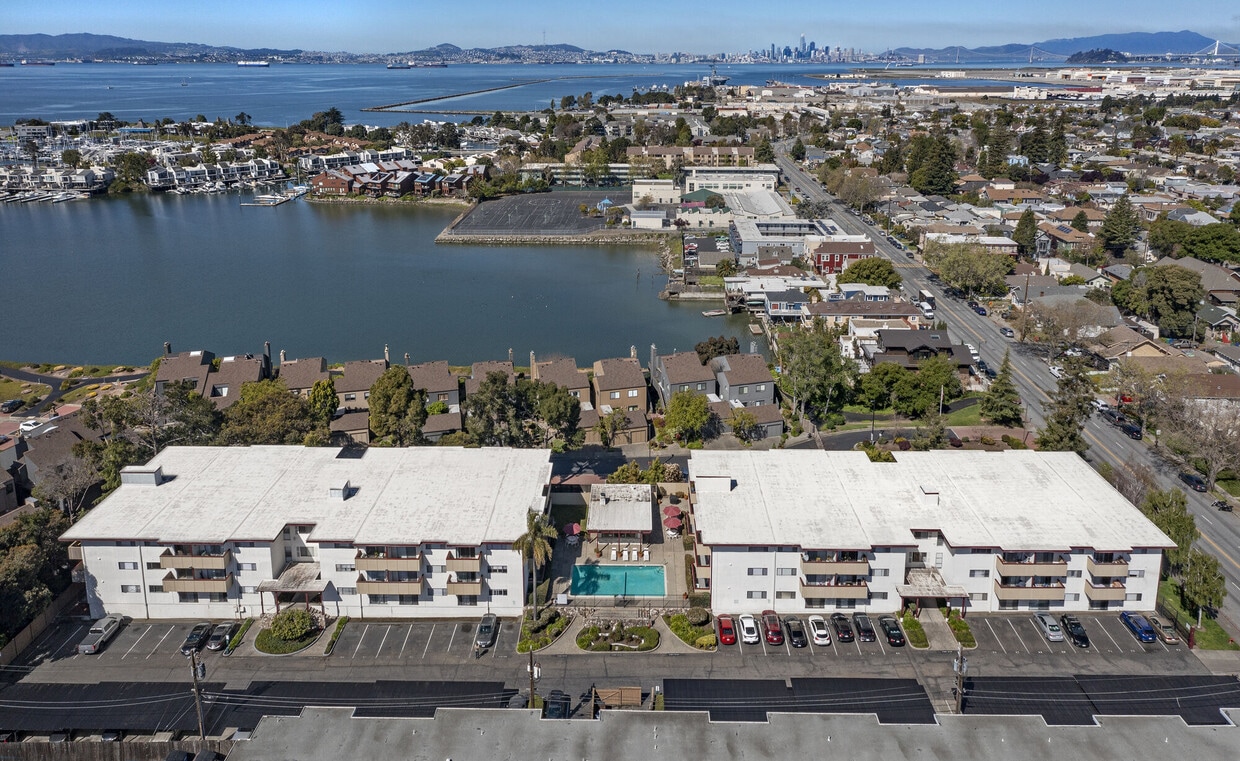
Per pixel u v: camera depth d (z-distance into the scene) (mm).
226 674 64375
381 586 69500
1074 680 63188
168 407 93250
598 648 67312
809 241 197125
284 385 111000
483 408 94812
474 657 66438
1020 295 163375
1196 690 61875
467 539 69688
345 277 199625
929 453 85188
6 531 71000
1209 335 140125
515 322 166250
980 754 50531
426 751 50938
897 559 70188
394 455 84250
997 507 75062
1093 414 115000
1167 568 77562
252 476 79750
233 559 70562
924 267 191500
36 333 156875
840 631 68188
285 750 51000
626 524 80750
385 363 117125
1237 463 92250
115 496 75750
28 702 61281
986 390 122625
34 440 97250
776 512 74438
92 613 71125
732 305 170875
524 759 50312
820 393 114688
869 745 51281
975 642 67688
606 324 165250
